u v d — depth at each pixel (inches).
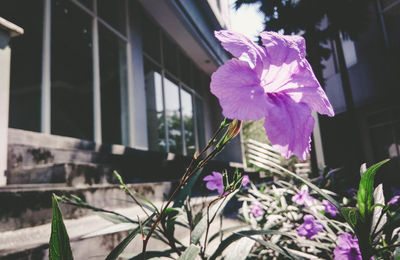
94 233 35.0
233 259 30.3
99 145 146.1
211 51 343.9
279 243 59.9
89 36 179.9
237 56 25.0
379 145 282.5
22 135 107.9
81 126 161.8
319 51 250.2
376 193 36.9
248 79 24.1
